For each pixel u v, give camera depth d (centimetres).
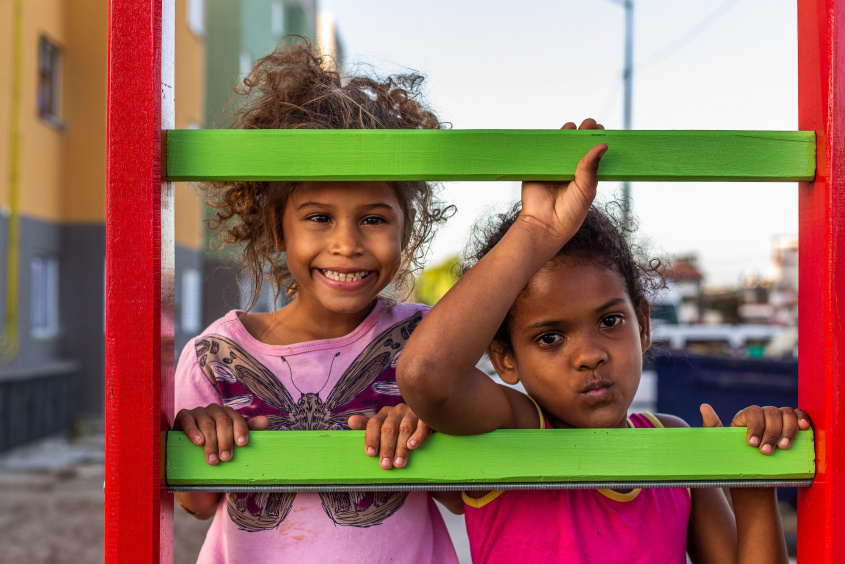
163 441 86
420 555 127
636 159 89
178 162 86
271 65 148
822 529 91
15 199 765
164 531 86
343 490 91
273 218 130
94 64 902
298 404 129
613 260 116
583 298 111
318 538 122
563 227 91
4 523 478
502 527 116
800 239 96
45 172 848
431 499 136
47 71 871
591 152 85
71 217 896
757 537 110
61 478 629
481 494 117
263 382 129
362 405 130
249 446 90
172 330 90
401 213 126
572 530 113
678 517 118
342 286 119
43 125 842
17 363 773
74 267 892
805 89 94
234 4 1225
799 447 93
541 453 91
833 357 89
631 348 115
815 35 91
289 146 86
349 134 86
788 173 90
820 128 90
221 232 153
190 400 128
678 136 89
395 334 135
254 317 138
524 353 115
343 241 115
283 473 89
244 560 122
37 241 828
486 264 91
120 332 82
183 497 129
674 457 92
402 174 87
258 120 141
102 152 899
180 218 997
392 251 120
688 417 541
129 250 82
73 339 891
